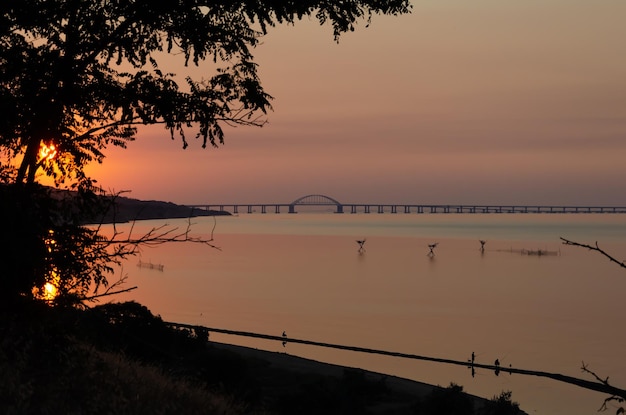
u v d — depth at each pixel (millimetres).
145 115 13250
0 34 12312
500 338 116375
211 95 13883
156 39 14211
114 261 11727
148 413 11711
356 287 194000
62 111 12633
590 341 115312
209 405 13562
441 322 134125
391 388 53188
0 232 10836
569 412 63906
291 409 37406
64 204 11570
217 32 14039
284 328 117500
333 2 14734
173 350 29391
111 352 14523
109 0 13062
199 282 195875
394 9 15039
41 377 11266
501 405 50562
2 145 12250
